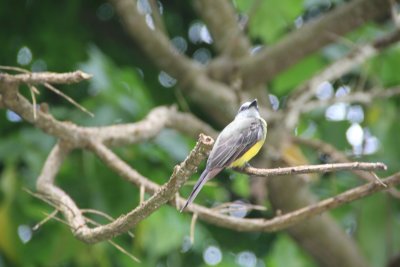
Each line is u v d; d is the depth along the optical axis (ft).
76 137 31.73
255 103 30.55
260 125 29.19
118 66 53.11
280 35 54.95
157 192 22.93
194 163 21.62
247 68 45.21
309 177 43.98
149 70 53.01
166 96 52.60
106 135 33.35
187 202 25.40
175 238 41.09
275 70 45.01
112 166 31.45
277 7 46.65
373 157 45.88
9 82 27.07
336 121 48.67
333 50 49.57
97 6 54.13
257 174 25.09
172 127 39.34
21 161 43.91
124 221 24.20
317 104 41.91
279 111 42.32
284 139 41.75
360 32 49.80
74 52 48.93
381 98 45.60
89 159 40.57
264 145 41.70
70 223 26.63
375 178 25.48
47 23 49.16
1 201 40.91
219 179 50.08
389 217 44.68
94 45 49.06
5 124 45.47
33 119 30.19
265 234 53.21
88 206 40.45
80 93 48.67
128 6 44.83
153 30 45.14
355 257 44.68
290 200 44.06
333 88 54.70
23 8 49.70
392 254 44.37
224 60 46.39
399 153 45.75
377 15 43.96
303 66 49.16
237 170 25.39
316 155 47.60
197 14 54.90
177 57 45.24
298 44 44.21
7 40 49.32
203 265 48.37
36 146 40.57
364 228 44.83
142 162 41.86
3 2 49.52
